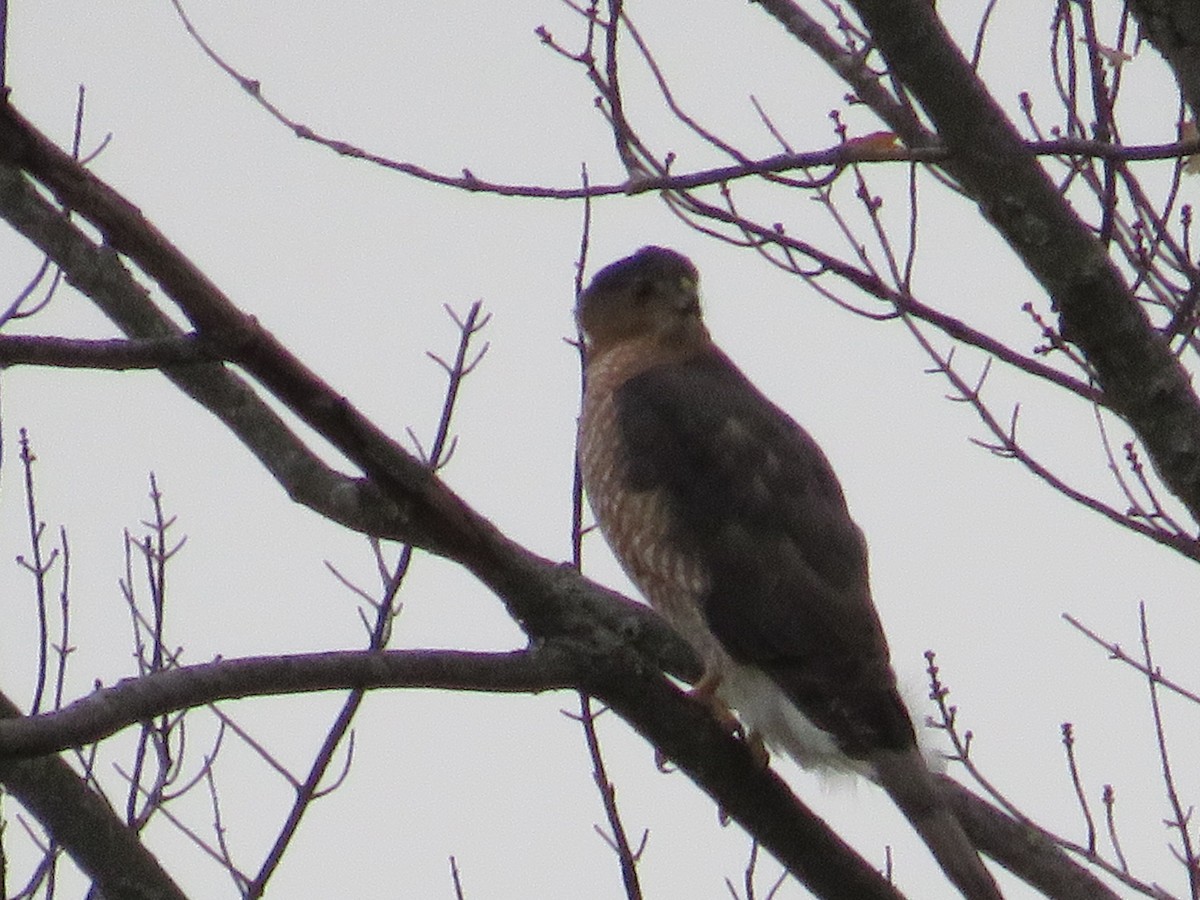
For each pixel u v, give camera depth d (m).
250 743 9.21
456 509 8.05
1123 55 8.95
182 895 8.66
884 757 10.23
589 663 8.35
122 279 9.67
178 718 9.18
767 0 9.22
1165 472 8.00
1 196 9.59
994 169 7.74
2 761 6.52
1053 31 8.91
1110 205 8.12
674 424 11.78
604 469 11.95
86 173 6.67
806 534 11.27
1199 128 7.69
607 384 12.48
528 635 8.45
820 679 10.68
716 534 11.30
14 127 6.43
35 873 8.84
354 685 7.46
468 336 9.23
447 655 7.85
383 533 9.68
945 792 10.22
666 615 11.62
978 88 7.68
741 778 8.98
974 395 9.12
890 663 10.84
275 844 8.57
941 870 9.51
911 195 8.77
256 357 7.20
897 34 7.57
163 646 9.62
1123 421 8.28
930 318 8.58
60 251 9.64
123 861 8.55
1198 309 9.23
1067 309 7.88
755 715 10.96
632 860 8.03
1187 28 7.72
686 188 8.09
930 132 8.87
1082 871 9.96
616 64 8.86
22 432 9.43
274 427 9.88
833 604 10.95
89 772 8.99
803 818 9.09
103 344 6.86
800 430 12.12
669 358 12.67
